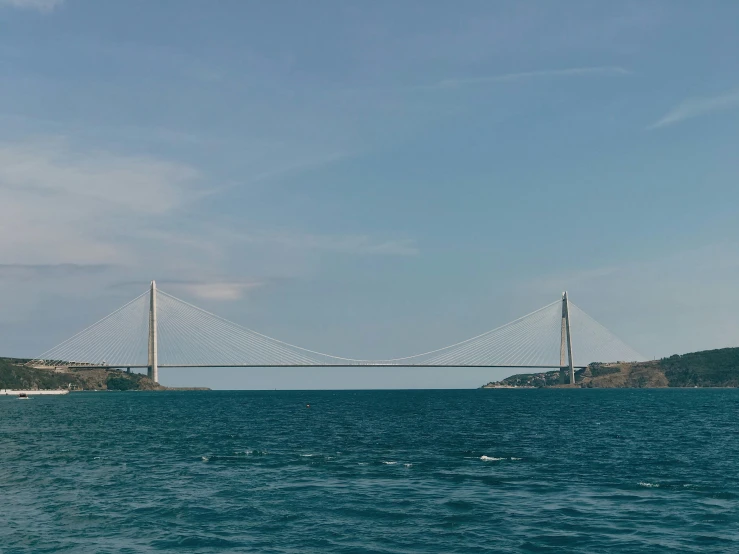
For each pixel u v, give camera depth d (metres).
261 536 35.50
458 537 35.19
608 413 143.38
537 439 82.25
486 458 63.47
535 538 34.94
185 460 62.81
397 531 36.31
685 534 35.56
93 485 49.22
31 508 41.62
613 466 58.22
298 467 57.88
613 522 37.91
